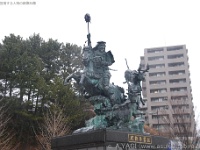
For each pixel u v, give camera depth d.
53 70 46.41
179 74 89.94
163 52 92.94
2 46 44.62
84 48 19.33
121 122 17.38
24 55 41.38
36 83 39.28
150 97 88.12
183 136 33.06
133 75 19.11
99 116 18.08
